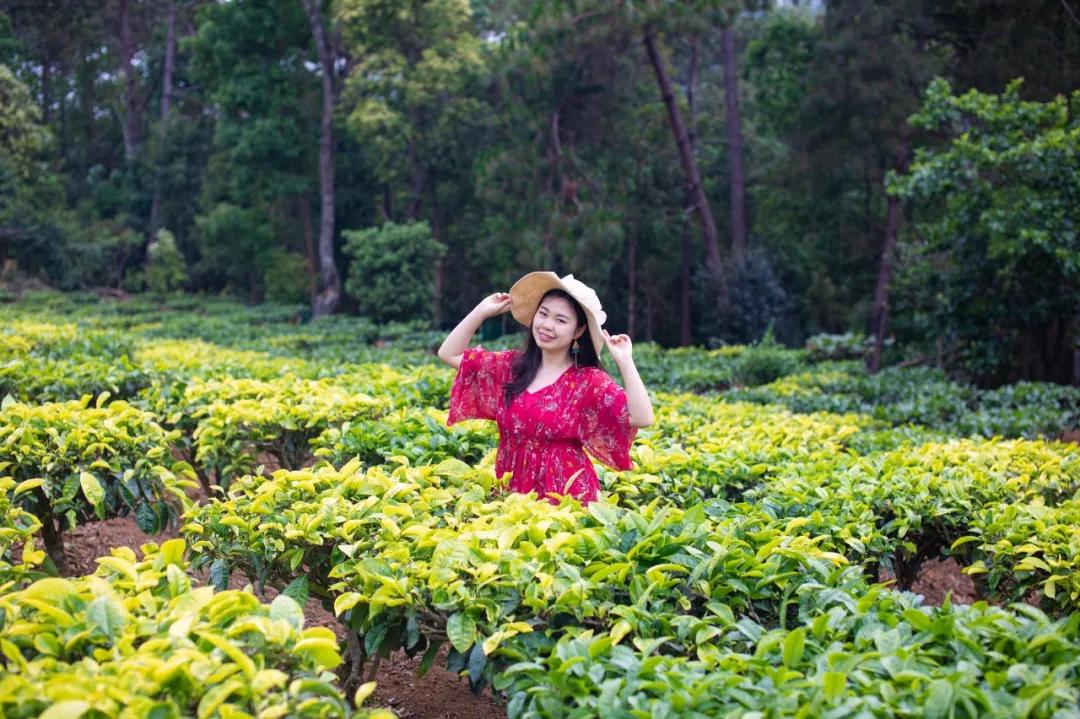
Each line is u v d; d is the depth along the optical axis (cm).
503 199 2612
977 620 278
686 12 2250
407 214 3253
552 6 2298
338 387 674
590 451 421
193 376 773
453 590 294
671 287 3322
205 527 365
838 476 484
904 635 275
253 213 3206
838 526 409
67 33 4281
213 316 2538
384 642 317
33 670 234
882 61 2327
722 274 2586
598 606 293
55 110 4388
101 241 3503
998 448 611
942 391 1134
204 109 4291
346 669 374
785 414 764
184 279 3425
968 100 1426
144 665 229
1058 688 228
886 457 551
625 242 3058
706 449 537
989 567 433
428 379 725
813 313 3059
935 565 741
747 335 2483
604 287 2614
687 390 1295
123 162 4344
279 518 355
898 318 1800
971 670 246
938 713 227
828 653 253
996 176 1449
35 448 455
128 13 4200
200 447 580
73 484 448
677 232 3125
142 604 274
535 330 423
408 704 443
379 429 516
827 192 2695
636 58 2683
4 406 488
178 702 228
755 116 3294
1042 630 273
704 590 304
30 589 263
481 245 2691
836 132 2511
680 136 2573
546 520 327
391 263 2628
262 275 3578
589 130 2680
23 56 3966
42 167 3022
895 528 461
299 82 3166
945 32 2439
